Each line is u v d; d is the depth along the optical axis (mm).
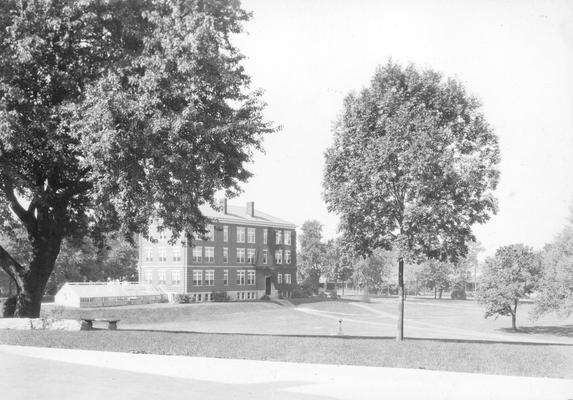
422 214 22688
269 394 11977
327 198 25234
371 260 117250
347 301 98375
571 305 43094
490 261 57781
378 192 23234
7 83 21109
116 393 12023
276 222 94625
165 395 11828
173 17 21234
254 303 79125
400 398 11703
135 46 22891
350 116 25266
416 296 131625
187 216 24344
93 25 22078
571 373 14734
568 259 41531
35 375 14156
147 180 21750
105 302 67625
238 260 87000
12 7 21531
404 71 25156
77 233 29484
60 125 21172
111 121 19656
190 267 78875
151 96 20641
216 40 23359
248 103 24484
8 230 27094
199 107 22391
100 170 20859
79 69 22328
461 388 12734
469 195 23547
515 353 16859
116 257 97562
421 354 16672
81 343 19453
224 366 15500
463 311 84125
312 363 16156
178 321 62594
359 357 16469
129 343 19141
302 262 118438
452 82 24812
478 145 24297
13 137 20516
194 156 22516
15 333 21109
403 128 23250
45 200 24594
